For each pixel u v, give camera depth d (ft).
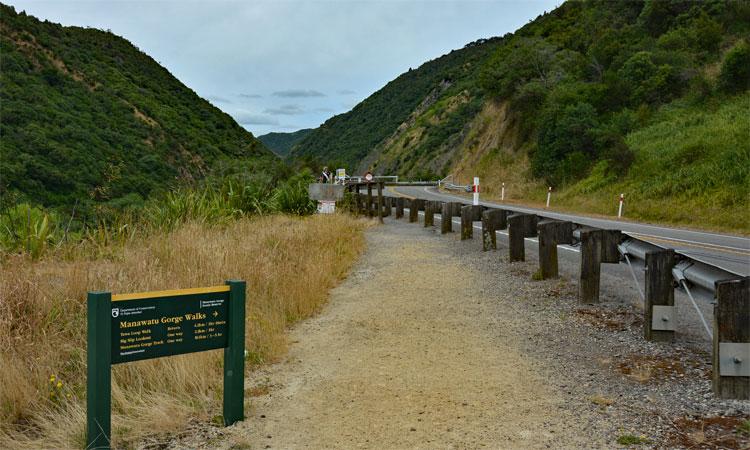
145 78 257.34
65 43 233.76
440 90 475.31
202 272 23.90
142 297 11.41
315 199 63.72
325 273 30.17
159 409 13.30
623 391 14.51
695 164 84.79
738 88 109.70
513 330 20.54
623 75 134.72
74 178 95.50
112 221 35.29
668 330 17.98
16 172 85.97
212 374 15.79
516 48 188.85
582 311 22.09
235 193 57.31
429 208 59.00
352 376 16.22
